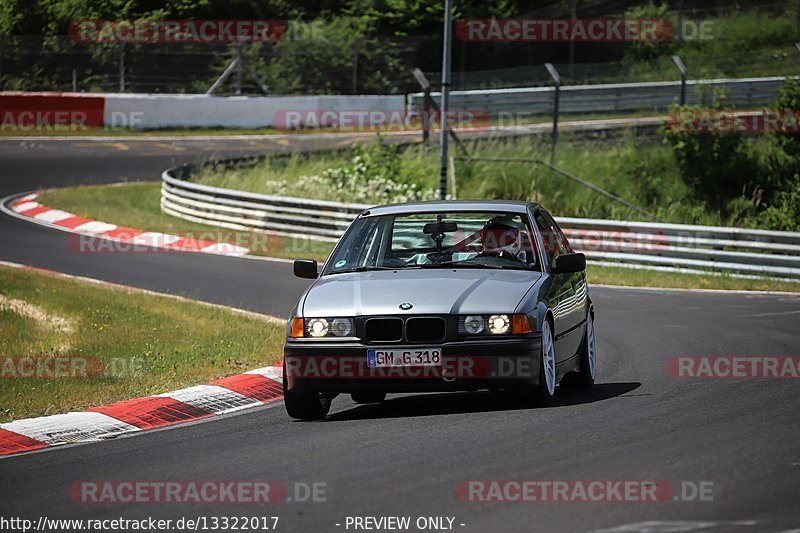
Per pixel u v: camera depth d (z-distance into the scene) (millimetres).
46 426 33281
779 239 79500
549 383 32750
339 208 98062
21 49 174250
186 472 25906
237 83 169750
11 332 53406
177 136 158125
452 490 22641
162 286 72125
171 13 183125
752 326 53750
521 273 34188
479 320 31188
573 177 115812
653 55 184750
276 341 50156
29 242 91375
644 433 27844
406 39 184250
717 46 185875
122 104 161625
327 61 178250
